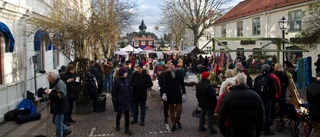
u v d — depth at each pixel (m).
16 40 11.88
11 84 11.01
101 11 15.71
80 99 10.94
